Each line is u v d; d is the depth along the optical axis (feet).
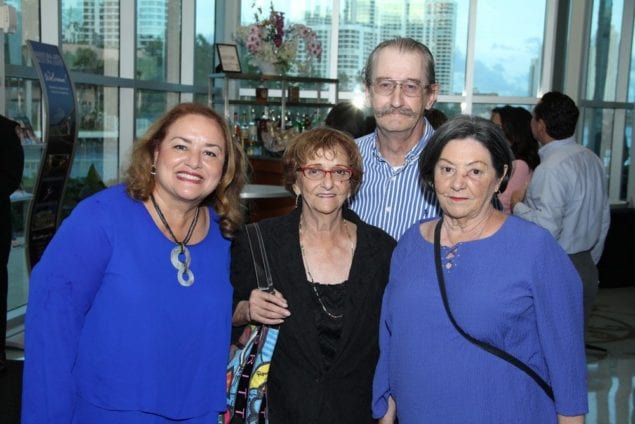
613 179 26.84
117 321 5.12
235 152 5.94
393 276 6.02
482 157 5.47
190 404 5.41
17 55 15.47
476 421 5.33
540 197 11.09
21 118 15.34
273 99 22.57
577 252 11.21
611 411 12.69
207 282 5.58
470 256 5.53
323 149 6.23
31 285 5.09
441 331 5.48
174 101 22.79
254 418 5.98
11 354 13.76
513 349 5.39
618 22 26.35
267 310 5.90
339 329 6.15
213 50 25.09
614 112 26.78
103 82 18.47
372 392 6.19
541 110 11.42
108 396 5.08
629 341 17.21
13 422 9.82
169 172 5.29
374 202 7.51
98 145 18.90
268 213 18.60
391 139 7.23
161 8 21.43
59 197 14.10
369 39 25.57
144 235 5.31
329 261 6.41
